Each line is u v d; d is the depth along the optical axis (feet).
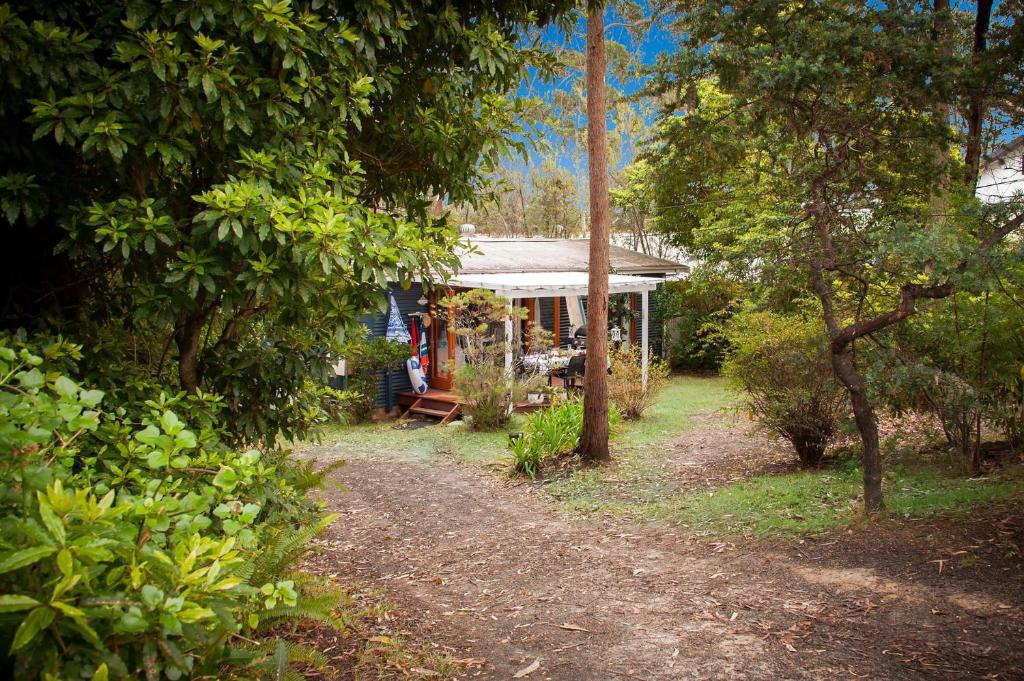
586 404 37.17
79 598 6.43
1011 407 26.40
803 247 23.88
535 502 31.40
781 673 14.14
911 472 27.86
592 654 15.75
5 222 14.60
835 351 23.44
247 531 9.02
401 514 30.48
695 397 57.72
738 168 27.89
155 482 8.29
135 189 14.03
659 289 72.95
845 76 21.34
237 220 12.11
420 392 55.52
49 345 12.20
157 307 13.48
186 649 7.68
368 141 18.63
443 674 14.83
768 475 31.81
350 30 14.48
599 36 34.81
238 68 13.71
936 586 17.22
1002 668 13.47
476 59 17.40
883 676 13.64
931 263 21.84
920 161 23.61
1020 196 20.39
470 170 18.48
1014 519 20.44
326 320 16.65
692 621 17.13
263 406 17.39
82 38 11.85
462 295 47.96
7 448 7.07
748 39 22.66
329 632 16.34
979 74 21.88
